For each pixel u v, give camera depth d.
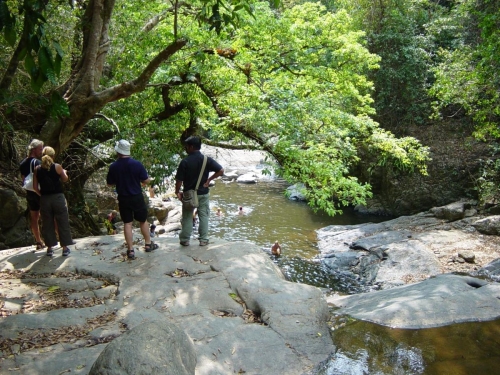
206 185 6.73
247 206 19.70
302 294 5.33
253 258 6.32
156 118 11.90
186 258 6.36
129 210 6.35
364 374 4.04
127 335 3.39
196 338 4.35
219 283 5.56
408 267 11.55
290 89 11.17
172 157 12.52
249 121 10.21
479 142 17.53
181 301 5.13
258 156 29.70
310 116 10.85
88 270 6.04
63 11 8.12
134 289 5.43
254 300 5.16
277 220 17.66
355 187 9.75
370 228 15.33
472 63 14.30
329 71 11.76
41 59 2.37
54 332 4.44
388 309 5.36
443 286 6.14
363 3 19.69
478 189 15.76
